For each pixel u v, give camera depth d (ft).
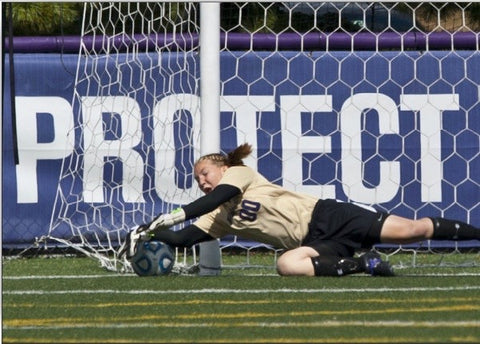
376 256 77.10
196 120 102.01
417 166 102.27
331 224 78.23
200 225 80.74
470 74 102.47
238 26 105.29
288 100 102.22
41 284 74.95
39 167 102.42
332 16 110.22
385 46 103.14
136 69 102.78
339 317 57.52
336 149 102.17
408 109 102.37
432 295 66.08
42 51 102.78
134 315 59.31
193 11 105.91
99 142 102.73
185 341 50.57
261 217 78.79
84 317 58.80
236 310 60.75
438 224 77.77
